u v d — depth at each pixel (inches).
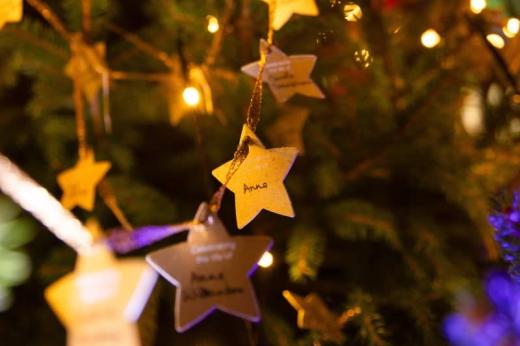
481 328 35.5
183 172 37.0
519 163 32.3
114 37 37.0
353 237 31.6
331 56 31.8
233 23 33.7
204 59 33.1
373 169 33.0
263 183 23.2
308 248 30.6
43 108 35.0
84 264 26.4
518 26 31.6
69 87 34.6
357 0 31.9
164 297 33.1
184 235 33.4
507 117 35.4
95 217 33.2
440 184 31.8
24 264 36.8
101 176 28.9
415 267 31.6
